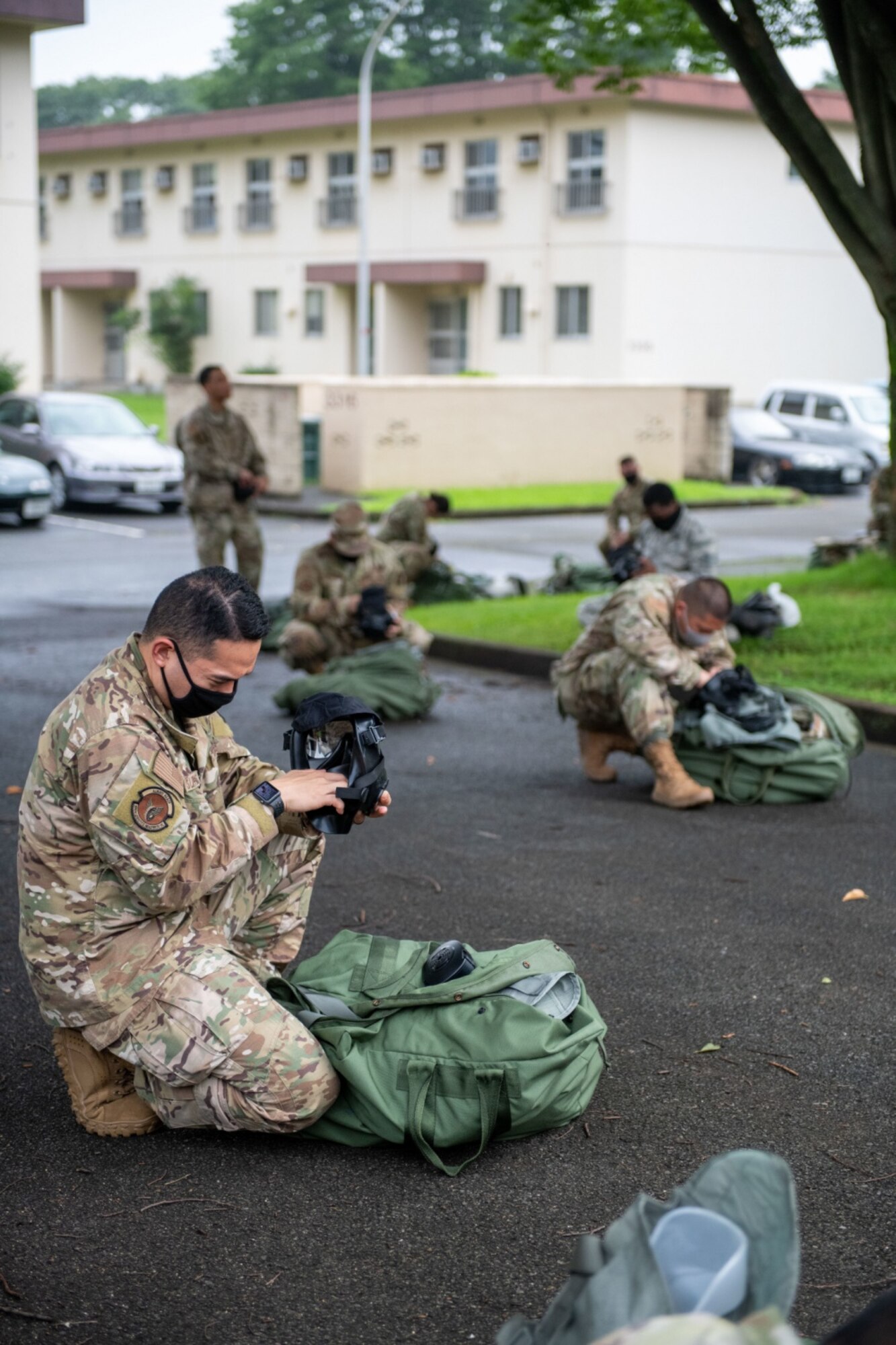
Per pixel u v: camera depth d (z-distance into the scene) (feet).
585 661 23.24
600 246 112.88
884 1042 13.91
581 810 22.40
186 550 58.59
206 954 11.29
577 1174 11.38
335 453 81.56
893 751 26.86
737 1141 11.93
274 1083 11.10
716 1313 5.79
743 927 17.11
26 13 79.77
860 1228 10.63
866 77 33.83
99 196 154.51
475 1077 11.19
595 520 74.33
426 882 18.79
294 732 11.85
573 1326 6.24
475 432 82.79
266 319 140.67
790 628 33.68
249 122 134.21
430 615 39.34
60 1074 13.21
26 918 11.16
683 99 109.70
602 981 15.37
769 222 118.32
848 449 89.56
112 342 159.22
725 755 22.62
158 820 10.67
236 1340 9.29
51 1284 9.89
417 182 125.08
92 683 10.90
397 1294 9.80
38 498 65.16
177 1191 11.09
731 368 118.32
